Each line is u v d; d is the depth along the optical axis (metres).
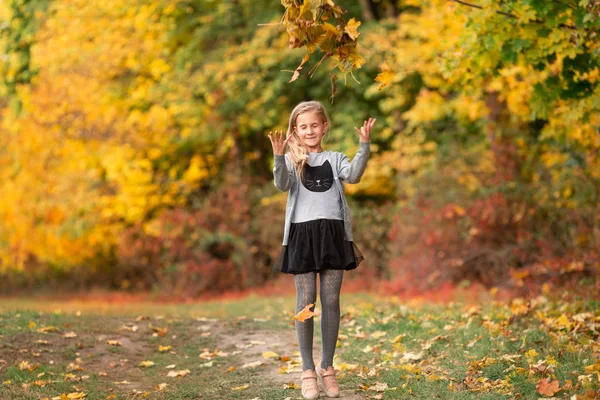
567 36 6.46
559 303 7.47
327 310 4.37
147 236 15.30
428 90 14.61
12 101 18.47
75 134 15.93
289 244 4.38
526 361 4.71
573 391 4.07
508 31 6.55
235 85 15.38
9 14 18.02
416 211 12.28
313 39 4.00
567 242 10.20
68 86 15.92
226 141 16.16
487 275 11.02
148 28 15.82
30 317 7.10
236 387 4.76
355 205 14.48
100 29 16.05
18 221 16.69
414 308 7.88
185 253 15.09
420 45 13.56
